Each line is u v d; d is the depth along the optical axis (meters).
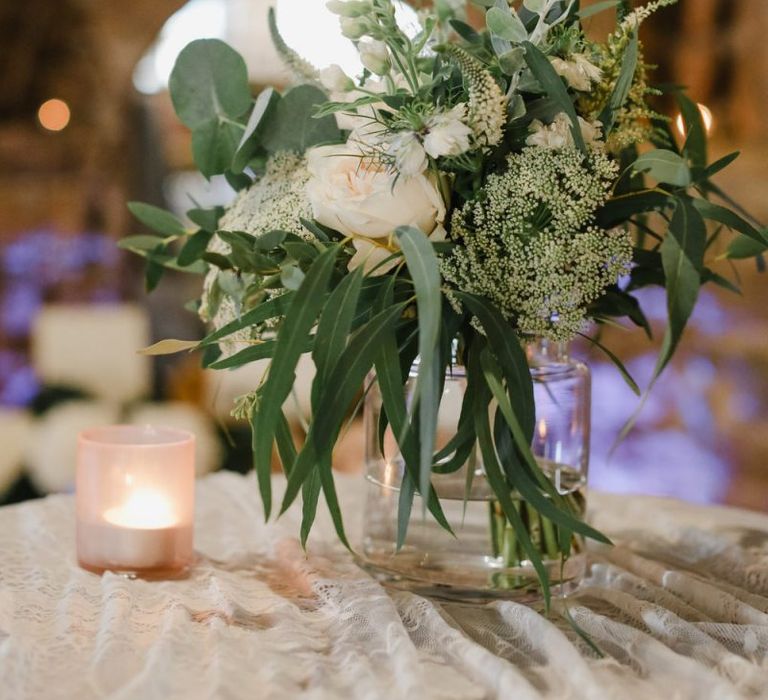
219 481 1.13
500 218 0.67
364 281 0.70
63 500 1.03
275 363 0.61
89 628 0.66
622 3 0.78
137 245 0.89
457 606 0.75
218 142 0.83
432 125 0.65
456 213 0.68
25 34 3.53
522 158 0.67
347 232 0.69
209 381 2.63
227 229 0.79
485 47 0.72
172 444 0.79
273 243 0.69
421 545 0.76
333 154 0.71
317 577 0.76
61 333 2.43
